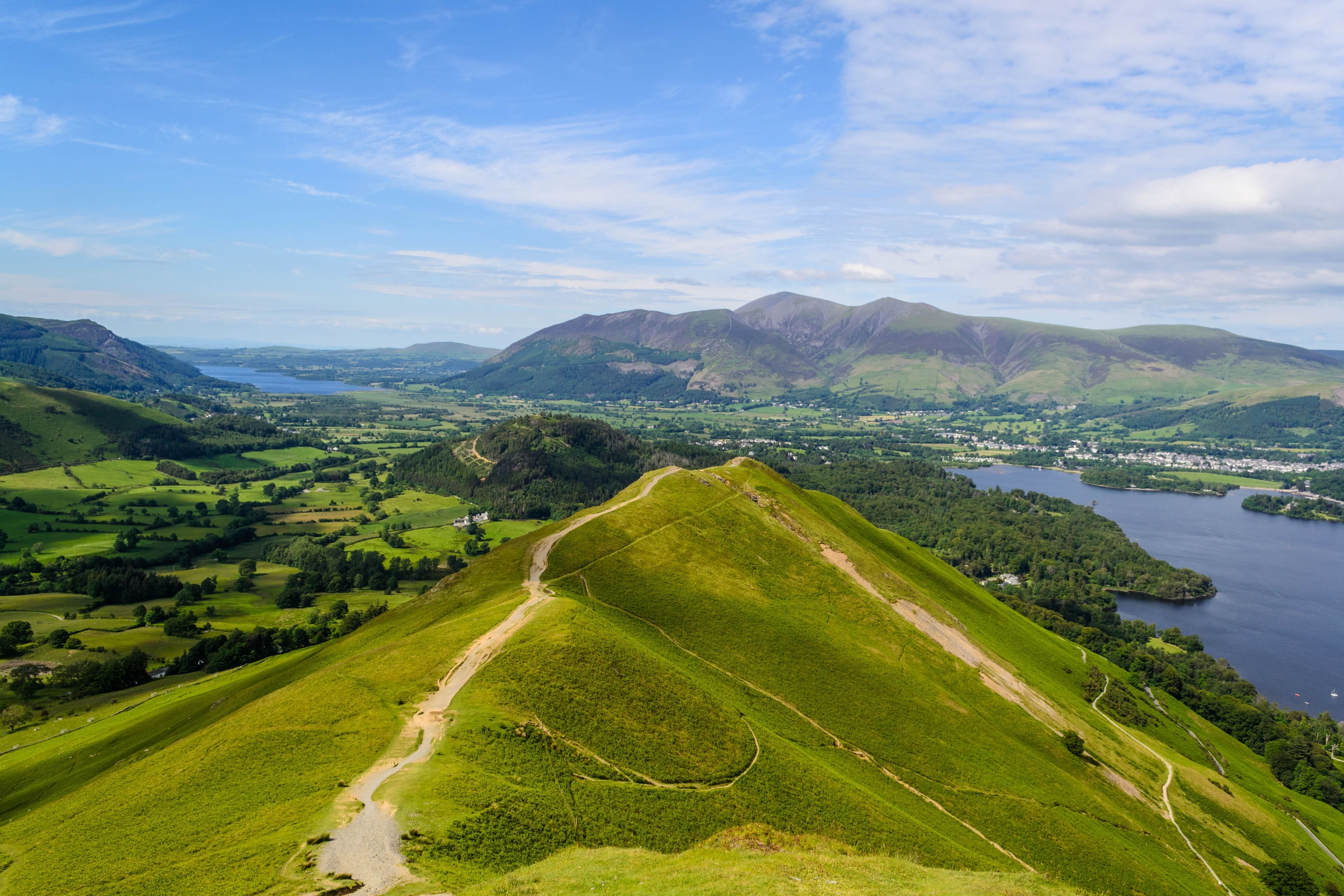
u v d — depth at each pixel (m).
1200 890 95.88
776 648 121.75
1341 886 111.88
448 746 63.94
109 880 47.84
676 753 76.88
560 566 131.12
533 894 43.06
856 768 96.62
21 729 137.88
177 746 75.94
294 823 51.47
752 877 47.38
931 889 47.78
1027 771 110.81
